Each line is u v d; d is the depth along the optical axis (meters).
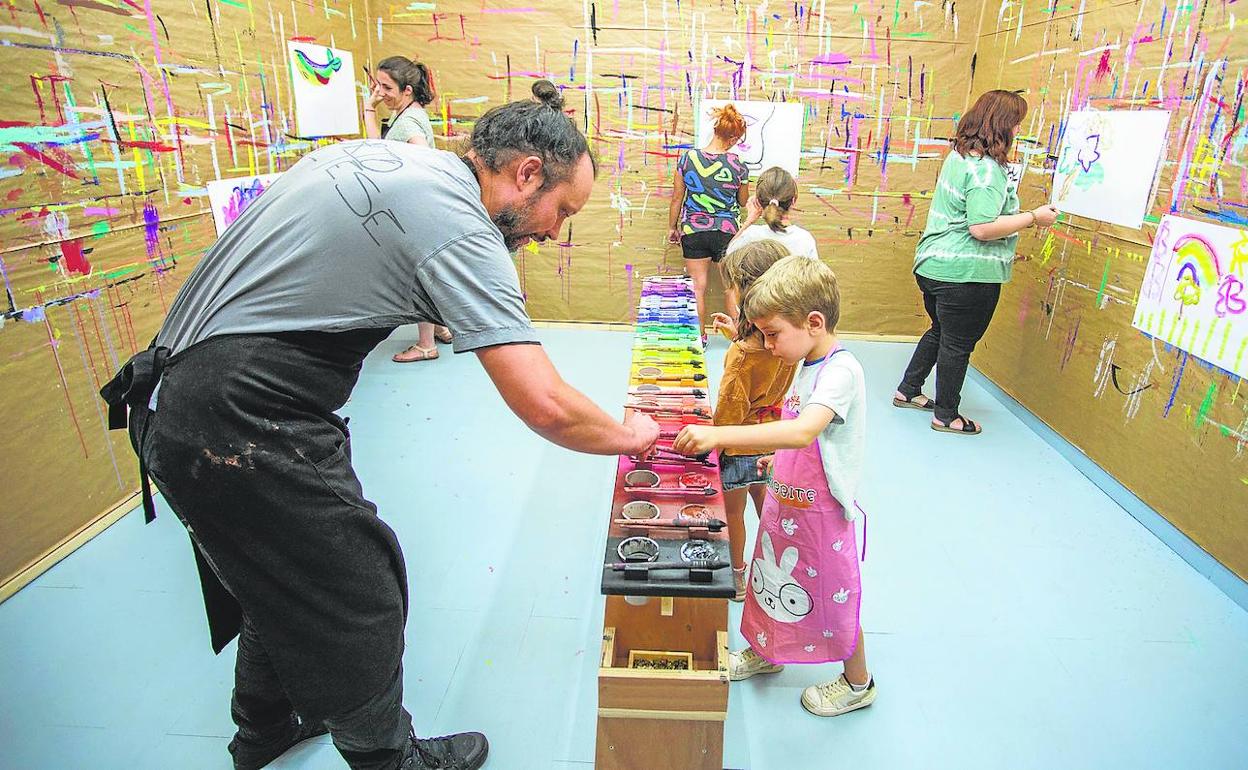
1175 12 2.34
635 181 4.10
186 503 1.04
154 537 2.22
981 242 2.83
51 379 2.05
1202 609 2.00
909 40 3.81
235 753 1.42
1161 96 2.41
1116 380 2.61
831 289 1.32
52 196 2.02
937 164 4.02
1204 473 2.16
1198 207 2.22
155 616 1.88
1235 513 2.05
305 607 1.11
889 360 4.01
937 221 2.94
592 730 1.57
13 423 1.94
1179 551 2.24
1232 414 2.07
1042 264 3.18
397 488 2.54
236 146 2.86
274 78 3.11
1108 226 2.69
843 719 1.61
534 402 1.02
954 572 2.14
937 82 3.89
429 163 1.04
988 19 3.71
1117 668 1.78
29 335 1.97
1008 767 1.50
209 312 1.04
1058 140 3.04
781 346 1.37
